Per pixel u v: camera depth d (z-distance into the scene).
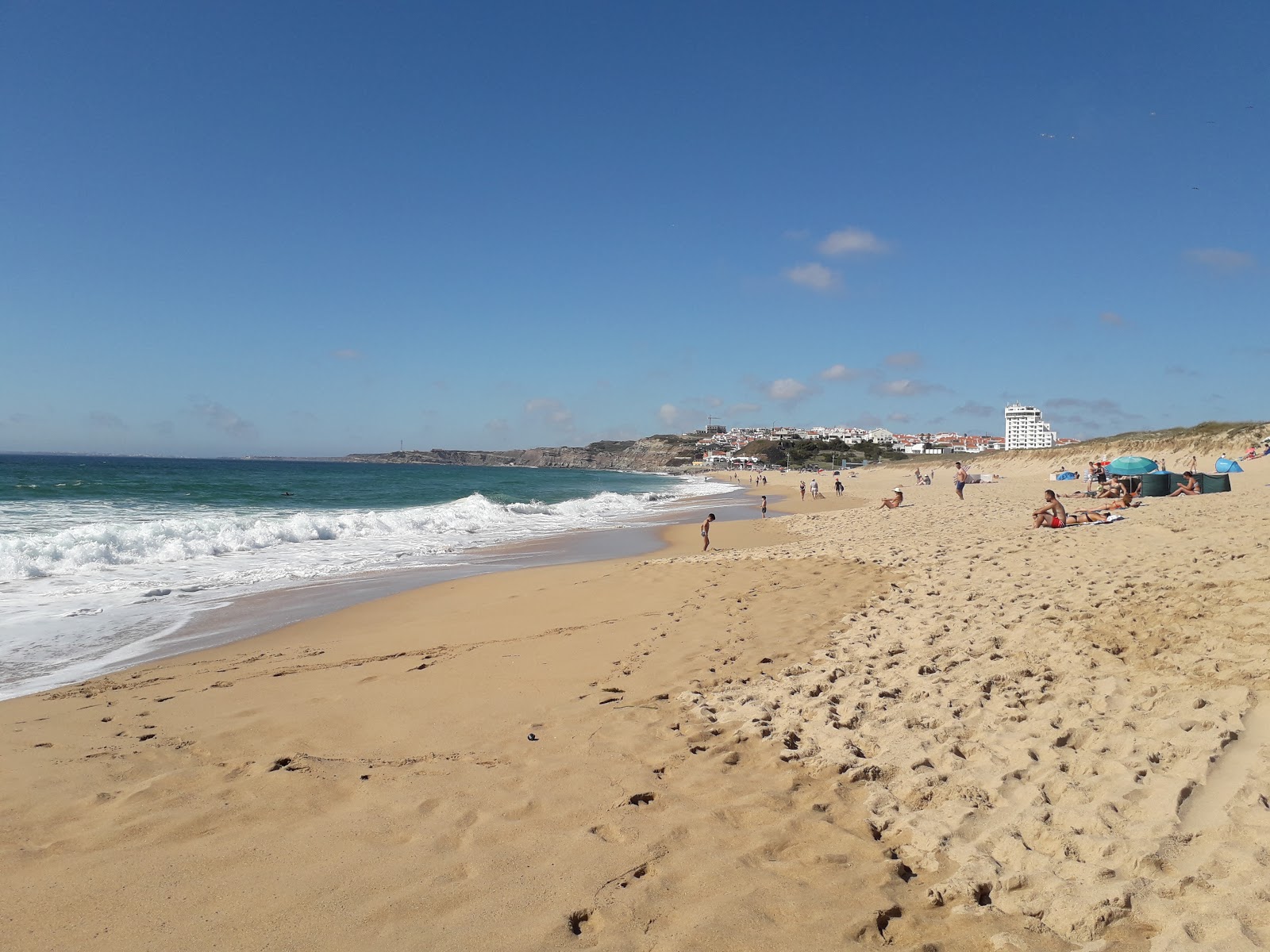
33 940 2.97
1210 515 14.95
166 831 3.93
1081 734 4.53
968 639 6.86
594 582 12.66
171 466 129.50
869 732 4.98
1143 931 2.83
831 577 11.31
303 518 22.36
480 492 58.00
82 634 9.64
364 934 3.00
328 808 4.20
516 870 3.48
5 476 53.50
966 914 3.05
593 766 4.71
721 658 7.15
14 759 5.05
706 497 54.41
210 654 8.71
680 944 2.92
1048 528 15.78
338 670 7.50
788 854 3.61
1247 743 4.06
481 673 7.14
